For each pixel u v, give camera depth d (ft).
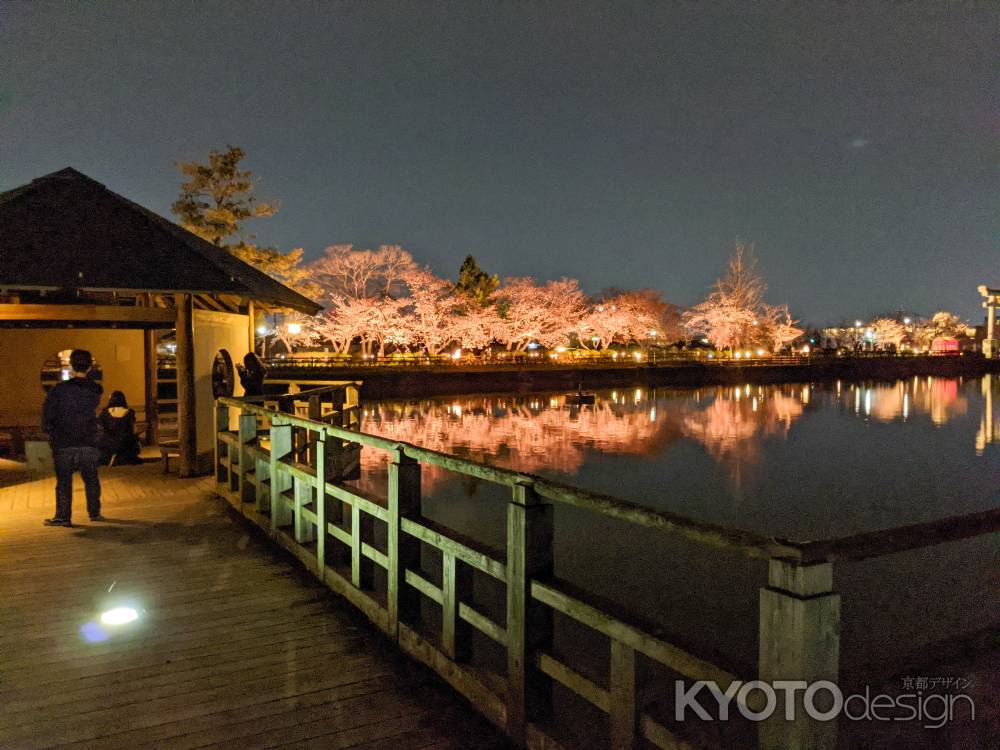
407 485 12.46
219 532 20.85
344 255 146.72
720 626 26.73
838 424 95.86
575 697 16.44
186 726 10.21
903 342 289.12
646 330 208.23
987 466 65.57
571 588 8.68
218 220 83.51
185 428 29.63
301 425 17.40
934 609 28.73
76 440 21.48
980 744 6.24
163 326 37.04
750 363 187.52
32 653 12.66
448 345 168.86
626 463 66.13
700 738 6.91
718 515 47.98
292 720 10.37
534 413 105.81
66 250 26.81
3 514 23.11
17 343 40.57
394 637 12.75
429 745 9.70
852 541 6.06
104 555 18.60
